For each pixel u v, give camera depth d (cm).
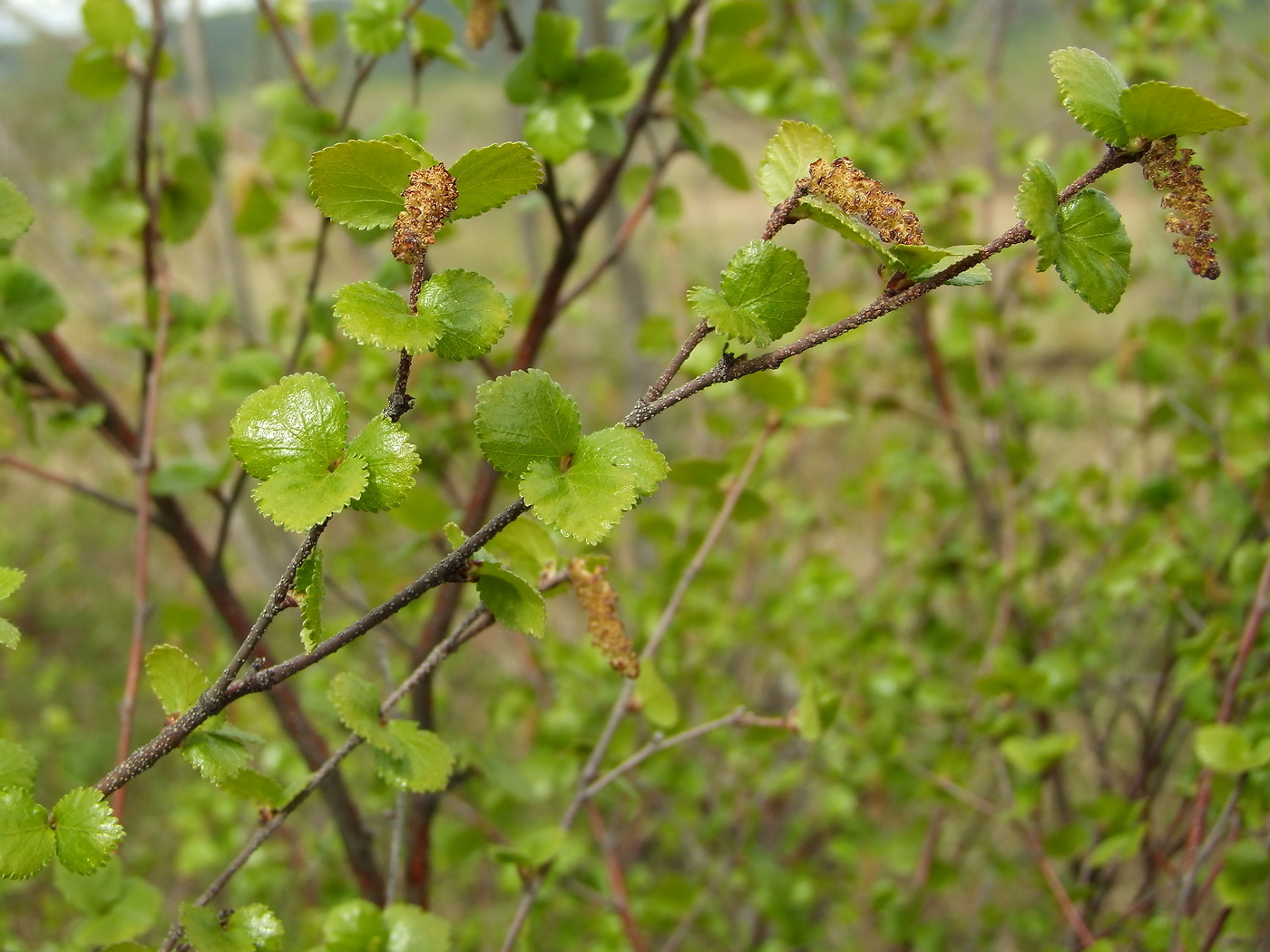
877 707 60
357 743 26
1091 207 22
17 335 35
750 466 37
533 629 23
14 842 21
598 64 34
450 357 21
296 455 21
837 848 58
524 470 21
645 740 60
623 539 82
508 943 32
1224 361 61
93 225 39
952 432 63
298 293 67
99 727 100
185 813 65
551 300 39
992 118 67
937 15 69
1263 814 36
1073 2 72
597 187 38
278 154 43
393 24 36
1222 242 58
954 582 63
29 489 141
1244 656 36
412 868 37
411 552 39
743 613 67
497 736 77
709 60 40
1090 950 40
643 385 86
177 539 38
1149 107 21
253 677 22
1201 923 50
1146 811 44
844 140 61
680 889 50
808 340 21
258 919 24
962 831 69
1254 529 50
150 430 37
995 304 64
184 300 42
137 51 39
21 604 117
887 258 21
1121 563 51
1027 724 56
